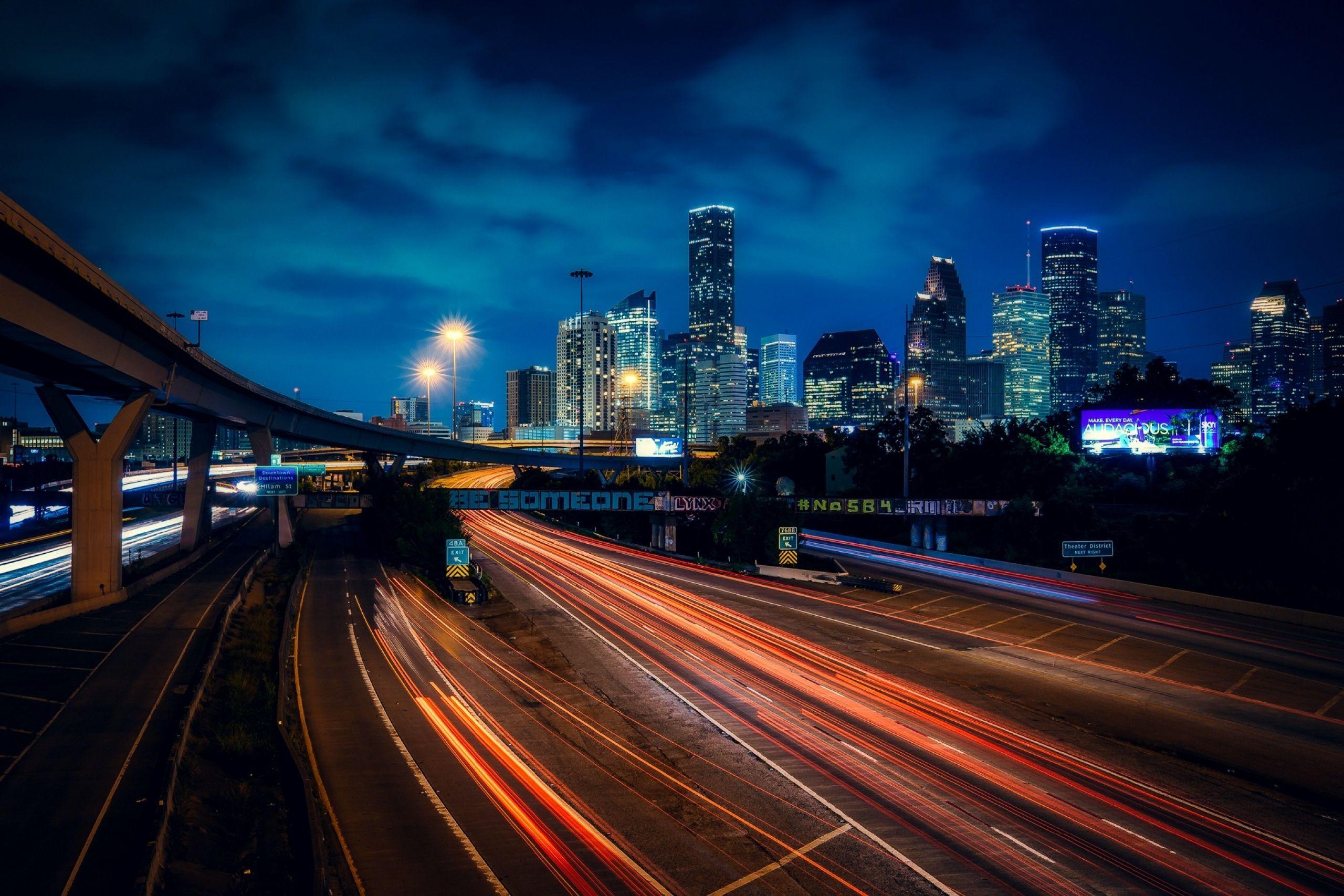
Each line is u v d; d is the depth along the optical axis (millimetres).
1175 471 96688
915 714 30047
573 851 19094
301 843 18219
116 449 51375
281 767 24000
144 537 97438
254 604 52469
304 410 88188
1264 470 65375
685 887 17484
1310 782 24125
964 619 48562
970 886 17578
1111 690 33688
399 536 71438
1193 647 41656
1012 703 31656
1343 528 57438
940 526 78000
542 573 67562
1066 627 46250
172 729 26922
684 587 60219
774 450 136375
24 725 27156
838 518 100562
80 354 43531
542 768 24438
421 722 28812
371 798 22109
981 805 21859
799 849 19266
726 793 22609
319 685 33656
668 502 73312
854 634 44156
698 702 31531
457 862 18500
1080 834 20188
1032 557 71000
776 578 64812
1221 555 63500
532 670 36469
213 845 19172
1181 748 26812
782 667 37062
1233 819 21344
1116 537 73625
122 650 37781
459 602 52906
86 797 21359
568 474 153125
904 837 19906
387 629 44875
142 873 15992
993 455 98375
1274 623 47969
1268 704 32094
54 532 97875
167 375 56188
